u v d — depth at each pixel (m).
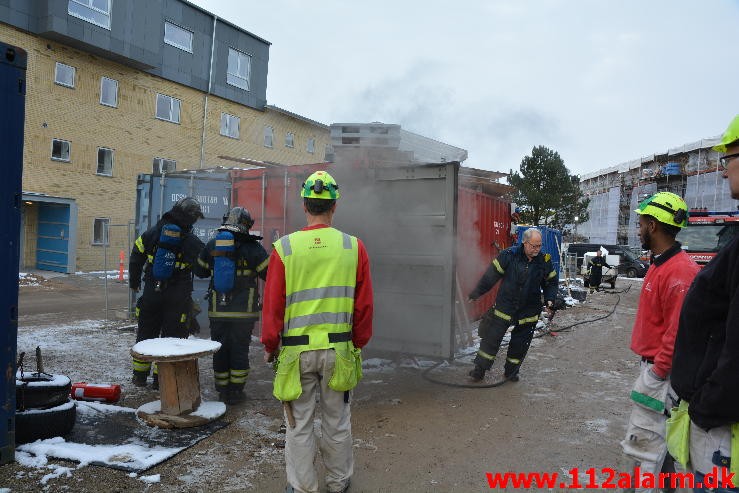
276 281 2.96
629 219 54.47
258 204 7.67
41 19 18.91
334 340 3.00
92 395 4.84
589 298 17.22
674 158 47.16
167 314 5.41
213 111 26.17
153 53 22.33
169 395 4.42
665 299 2.79
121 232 22.25
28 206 21.22
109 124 21.70
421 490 3.43
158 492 3.28
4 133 3.39
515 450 4.13
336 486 3.19
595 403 5.44
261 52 28.64
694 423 1.83
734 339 1.61
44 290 15.71
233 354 5.02
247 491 3.33
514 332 6.20
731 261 1.72
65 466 3.53
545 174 34.81
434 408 5.14
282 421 4.60
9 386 3.50
